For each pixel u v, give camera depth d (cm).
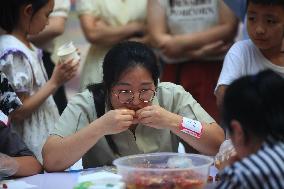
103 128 348
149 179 277
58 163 360
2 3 452
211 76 561
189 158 316
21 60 446
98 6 591
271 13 385
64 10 571
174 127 360
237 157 265
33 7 446
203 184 286
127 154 380
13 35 457
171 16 570
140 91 348
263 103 245
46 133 466
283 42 407
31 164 362
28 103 450
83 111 380
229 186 236
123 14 591
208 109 561
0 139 367
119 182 314
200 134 366
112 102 361
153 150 382
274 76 253
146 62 347
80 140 352
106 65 357
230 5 500
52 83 462
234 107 252
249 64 406
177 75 573
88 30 584
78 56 471
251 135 249
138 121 355
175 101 392
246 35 495
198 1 561
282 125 244
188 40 559
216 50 556
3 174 348
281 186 232
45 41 566
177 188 274
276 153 239
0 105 410
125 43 359
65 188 322
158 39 567
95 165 388
